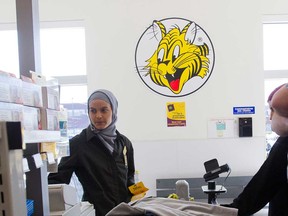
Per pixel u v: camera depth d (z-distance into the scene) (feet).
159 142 9.37
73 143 5.08
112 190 4.97
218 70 9.38
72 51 9.96
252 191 3.47
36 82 2.29
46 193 2.44
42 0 9.59
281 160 3.39
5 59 9.69
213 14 9.39
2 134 1.52
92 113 5.28
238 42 9.37
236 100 9.36
